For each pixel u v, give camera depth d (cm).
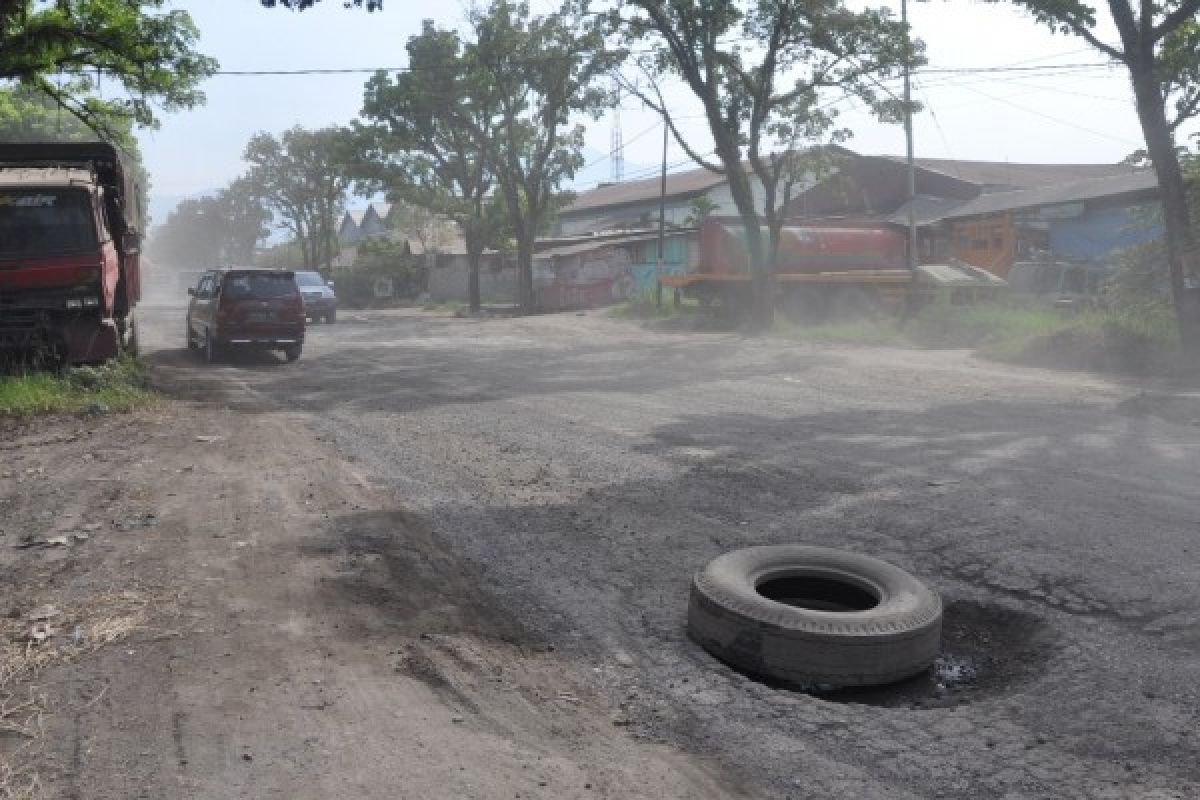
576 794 325
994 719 395
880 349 1977
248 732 353
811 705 407
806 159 2559
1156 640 457
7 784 315
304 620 462
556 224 6088
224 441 920
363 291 5703
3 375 1178
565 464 832
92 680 391
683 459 845
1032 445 893
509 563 575
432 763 338
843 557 510
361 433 998
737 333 2467
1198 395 1208
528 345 2248
